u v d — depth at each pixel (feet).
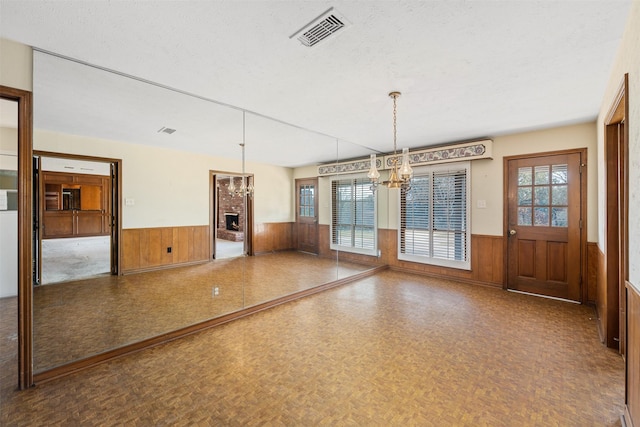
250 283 13.74
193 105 9.53
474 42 6.03
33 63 6.37
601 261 9.62
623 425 5.11
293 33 5.74
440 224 15.64
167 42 6.07
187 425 5.19
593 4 4.87
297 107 9.90
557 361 7.39
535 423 5.25
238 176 13.64
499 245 13.76
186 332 8.95
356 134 13.44
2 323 9.35
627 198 5.47
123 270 10.14
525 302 11.87
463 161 14.69
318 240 16.15
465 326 9.56
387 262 17.95
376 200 17.80
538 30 5.60
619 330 7.98
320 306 11.52
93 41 6.03
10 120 10.44
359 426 5.18
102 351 7.52
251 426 5.16
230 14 5.16
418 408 5.65
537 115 10.68
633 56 4.95
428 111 10.27
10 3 4.82
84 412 5.52
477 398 5.96
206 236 12.58
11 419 5.32
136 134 10.56
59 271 8.48
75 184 8.82
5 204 11.46
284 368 7.07
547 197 12.48
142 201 10.76
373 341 8.51
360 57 6.66
